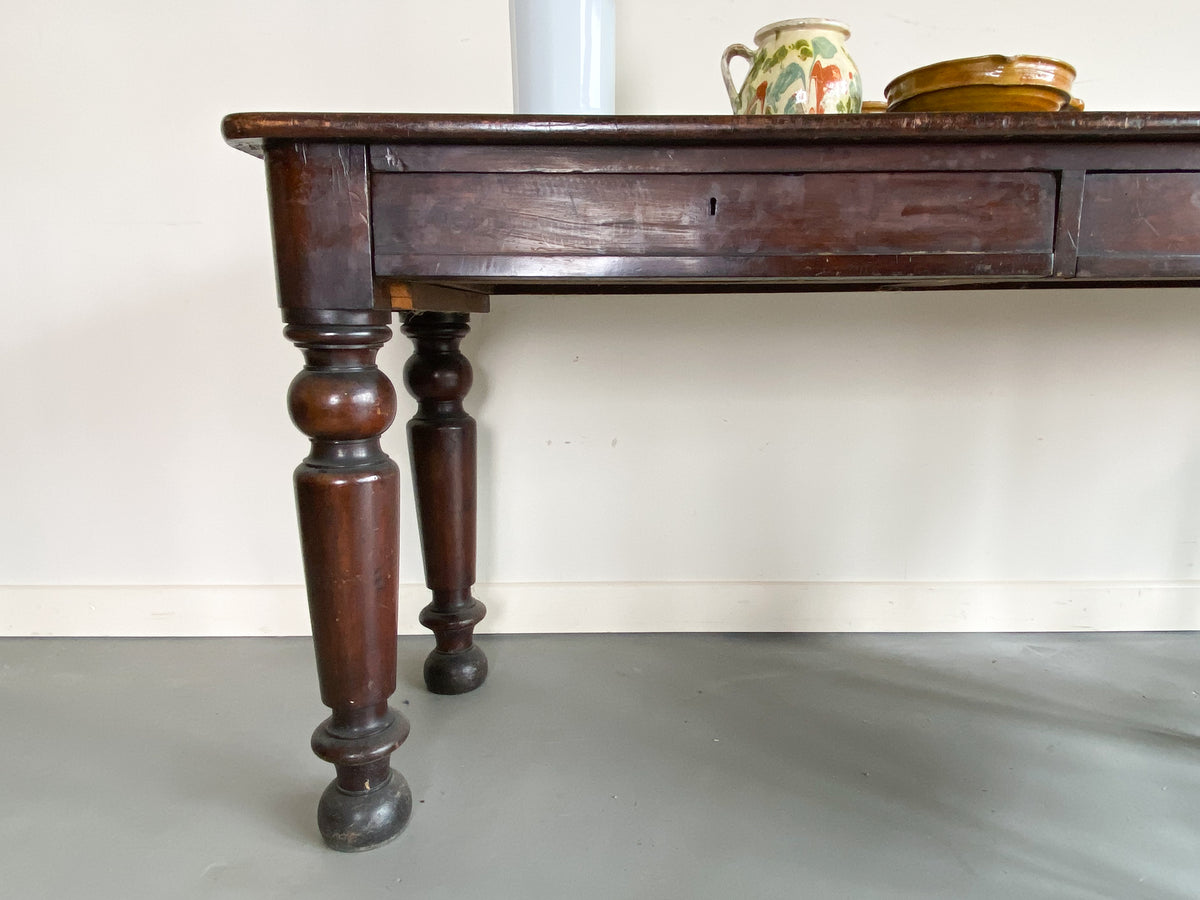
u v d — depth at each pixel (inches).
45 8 41.4
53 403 44.8
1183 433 44.3
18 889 26.0
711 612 46.5
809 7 41.3
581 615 46.5
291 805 30.6
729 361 44.6
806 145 23.0
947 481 45.4
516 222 23.5
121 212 43.1
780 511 46.0
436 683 39.2
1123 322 43.3
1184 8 40.7
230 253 43.5
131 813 30.0
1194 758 33.3
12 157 42.5
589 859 27.3
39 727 36.3
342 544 25.0
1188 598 45.6
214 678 41.4
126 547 46.3
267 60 42.0
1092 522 45.5
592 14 29.0
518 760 33.3
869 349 44.3
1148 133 22.2
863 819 29.4
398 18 41.6
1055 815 29.5
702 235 23.5
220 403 44.9
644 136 22.6
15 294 43.8
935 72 26.3
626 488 45.9
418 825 29.1
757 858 27.2
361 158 23.1
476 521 42.4
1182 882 26.0
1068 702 38.1
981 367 44.2
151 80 42.0
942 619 46.4
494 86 42.1
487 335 44.4
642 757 33.5
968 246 23.4
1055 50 41.4
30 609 46.3
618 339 44.5
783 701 38.3
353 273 23.5
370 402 24.5
